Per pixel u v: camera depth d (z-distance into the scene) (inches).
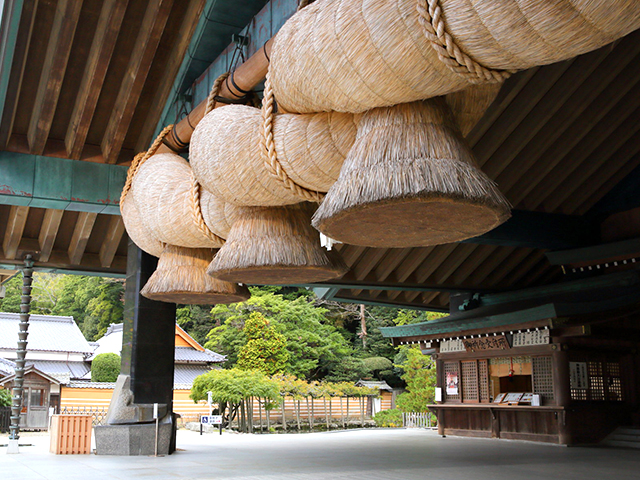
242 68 220.5
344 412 947.3
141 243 281.7
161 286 261.0
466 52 113.4
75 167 328.2
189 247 263.7
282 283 238.8
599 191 438.6
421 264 495.8
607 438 437.1
